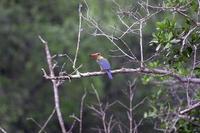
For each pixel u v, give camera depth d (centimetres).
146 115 1147
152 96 1180
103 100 2328
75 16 2503
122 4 1099
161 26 984
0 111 2442
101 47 2195
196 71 1035
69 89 2395
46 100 2550
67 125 2397
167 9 990
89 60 2312
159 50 1073
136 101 1995
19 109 2491
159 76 1028
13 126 2456
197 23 969
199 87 1116
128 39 2061
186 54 996
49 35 2486
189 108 1013
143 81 1109
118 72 987
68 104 2383
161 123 1118
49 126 2420
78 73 958
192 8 987
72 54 2356
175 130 1061
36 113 2497
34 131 2472
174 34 983
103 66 1062
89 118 2247
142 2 1034
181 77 1004
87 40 2314
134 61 974
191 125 1084
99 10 1900
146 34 1498
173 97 1170
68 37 2431
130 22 1073
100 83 2325
